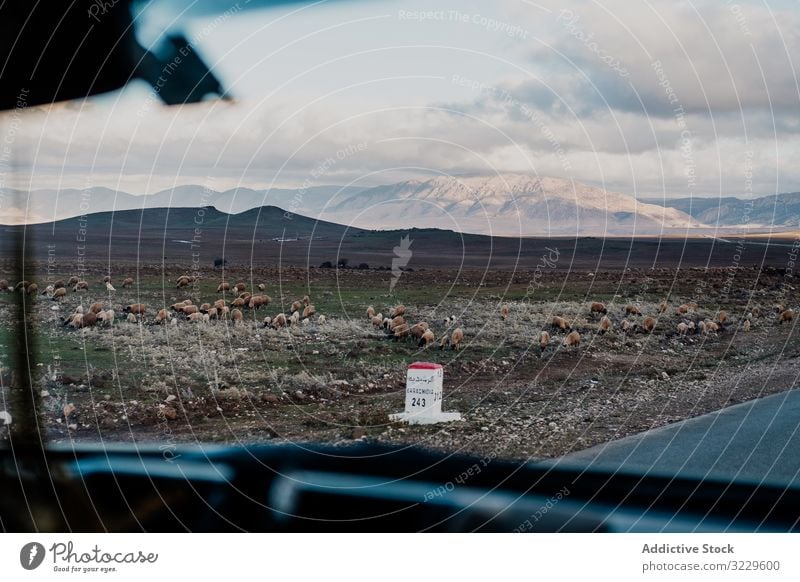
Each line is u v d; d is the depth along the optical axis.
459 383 15.69
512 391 14.91
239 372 16.16
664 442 11.34
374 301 28.41
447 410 13.50
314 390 14.91
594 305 24.94
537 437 11.77
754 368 16.77
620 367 17.02
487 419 12.89
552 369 16.97
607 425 12.38
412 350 19.20
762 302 27.23
